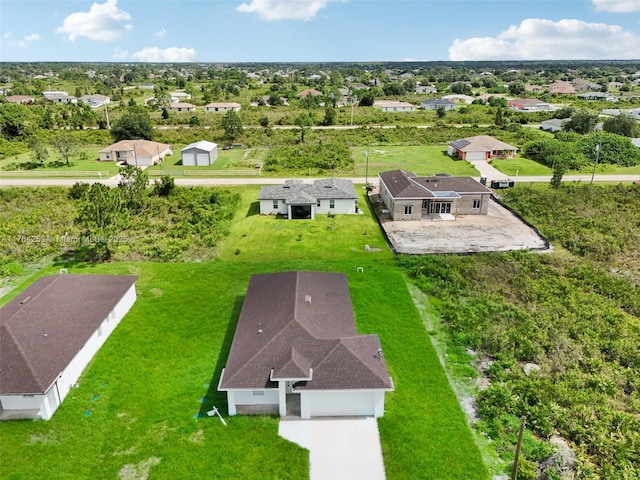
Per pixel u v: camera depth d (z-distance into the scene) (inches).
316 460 818.8
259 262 1619.1
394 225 1977.1
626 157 3058.6
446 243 1776.6
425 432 879.7
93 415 913.5
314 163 3014.3
